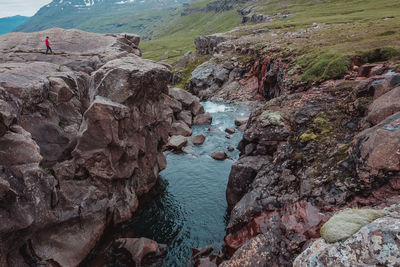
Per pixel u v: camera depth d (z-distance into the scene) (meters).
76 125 25.67
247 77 71.88
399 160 13.35
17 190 14.59
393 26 50.25
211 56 97.31
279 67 54.22
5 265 14.32
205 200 26.28
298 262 9.84
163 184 29.61
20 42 46.91
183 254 19.50
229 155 36.12
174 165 34.09
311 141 21.14
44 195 16.58
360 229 8.65
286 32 81.38
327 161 18.34
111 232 22.08
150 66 25.14
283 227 15.57
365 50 37.19
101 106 19.66
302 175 18.88
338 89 27.83
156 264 18.45
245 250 14.79
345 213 10.05
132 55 43.25
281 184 19.83
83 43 49.59
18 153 15.31
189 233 21.84
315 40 58.66
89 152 20.45
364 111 20.67
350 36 52.12
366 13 88.12
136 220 23.75
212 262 17.70
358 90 22.81
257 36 87.12
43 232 17.12
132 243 19.27
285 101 29.45
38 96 22.06
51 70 29.20
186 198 26.78
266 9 162.38
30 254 16.09
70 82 27.88
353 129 20.27
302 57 48.47
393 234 7.67
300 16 114.56
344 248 8.59
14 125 16.08
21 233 14.74
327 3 138.38
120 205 23.05
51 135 22.11
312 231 14.20
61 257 17.39
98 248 20.03
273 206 18.31
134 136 23.78
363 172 14.74
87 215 19.70
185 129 44.97
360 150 15.62
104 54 44.03
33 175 15.62
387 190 13.62
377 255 7.77
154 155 28.25
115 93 21.70
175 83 100.50
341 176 16.25
